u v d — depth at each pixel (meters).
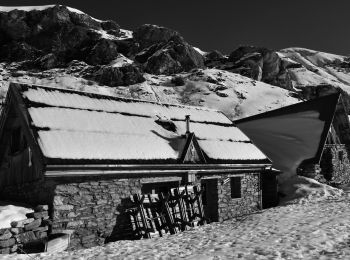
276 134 25.12
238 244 10.24
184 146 16.17
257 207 19.05
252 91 60.72
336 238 9.64
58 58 65.38
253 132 26.25
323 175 23.52
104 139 14.29
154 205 14.13
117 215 13.54
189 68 69.50
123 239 13.55
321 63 147.38
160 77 63.94
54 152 12.33
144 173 14.42
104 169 13.11
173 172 15.38
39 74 56.69
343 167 25.19
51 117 13.94
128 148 14.47
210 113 22.22
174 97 55.47
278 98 58.91
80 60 65.75
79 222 12.52
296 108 26.48
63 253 10.94
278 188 21.09
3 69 58.12
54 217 12.00
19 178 14.55
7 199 15.53
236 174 18.22
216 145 18.44
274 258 8.23
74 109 15.21
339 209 14.93
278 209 17.03
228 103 54.34
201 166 16.28
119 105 17.45
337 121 27.00
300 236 10.23
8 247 10.74
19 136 14.82
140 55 71.19
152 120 17.58
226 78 64.75
